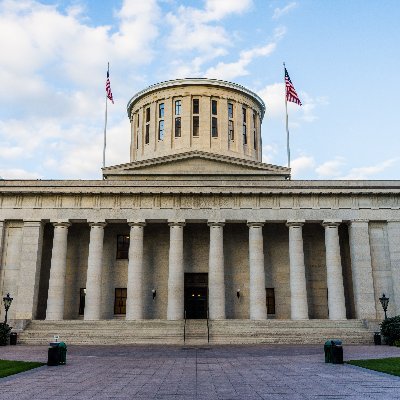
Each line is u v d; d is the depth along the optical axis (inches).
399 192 1739.7
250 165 2073.1
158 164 2066.9
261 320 1568.7
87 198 1749.5
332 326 1544.0
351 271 1784.0
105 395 556.1
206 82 2341.3
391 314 1653.5
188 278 1860.2
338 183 1756.9
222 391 580.4
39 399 533.0
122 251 1875.0
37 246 1704.0
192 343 1379.2
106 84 2183.8
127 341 1402.6
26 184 1752.0
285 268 1849.2
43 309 1796.3
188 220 1736.0
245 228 1882.4
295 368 794.2
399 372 727.1
